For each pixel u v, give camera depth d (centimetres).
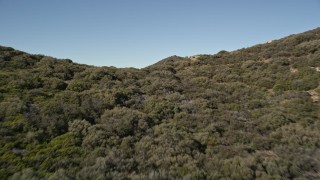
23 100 1581
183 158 1220
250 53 4256
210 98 2355
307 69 2875
